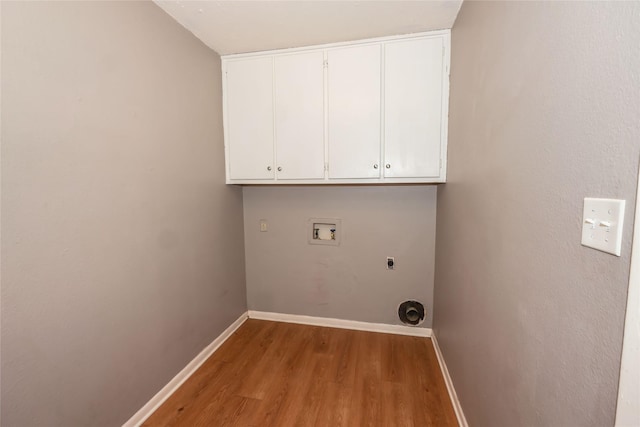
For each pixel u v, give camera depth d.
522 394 0.82
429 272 2.23
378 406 1.54
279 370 1.85
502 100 0.97
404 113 1.88
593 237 0.54
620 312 0.48
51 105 1.01
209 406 1.55
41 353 1.00
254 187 2.49
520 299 0.84
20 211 0.93
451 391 1.59
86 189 1.14
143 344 1.44
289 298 2.52
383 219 2.28
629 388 0.47
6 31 0.88
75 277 1.10
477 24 1.24
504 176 0.95
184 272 1.75
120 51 1.28
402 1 1.48
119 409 1.31
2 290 0.89
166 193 1.59
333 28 1.75
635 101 0.46
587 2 0.57
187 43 1.75
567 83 0.63
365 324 2.37
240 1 1.47
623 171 0.48
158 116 1.52
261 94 2.08
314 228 2.43
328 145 2.01
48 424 1.02
